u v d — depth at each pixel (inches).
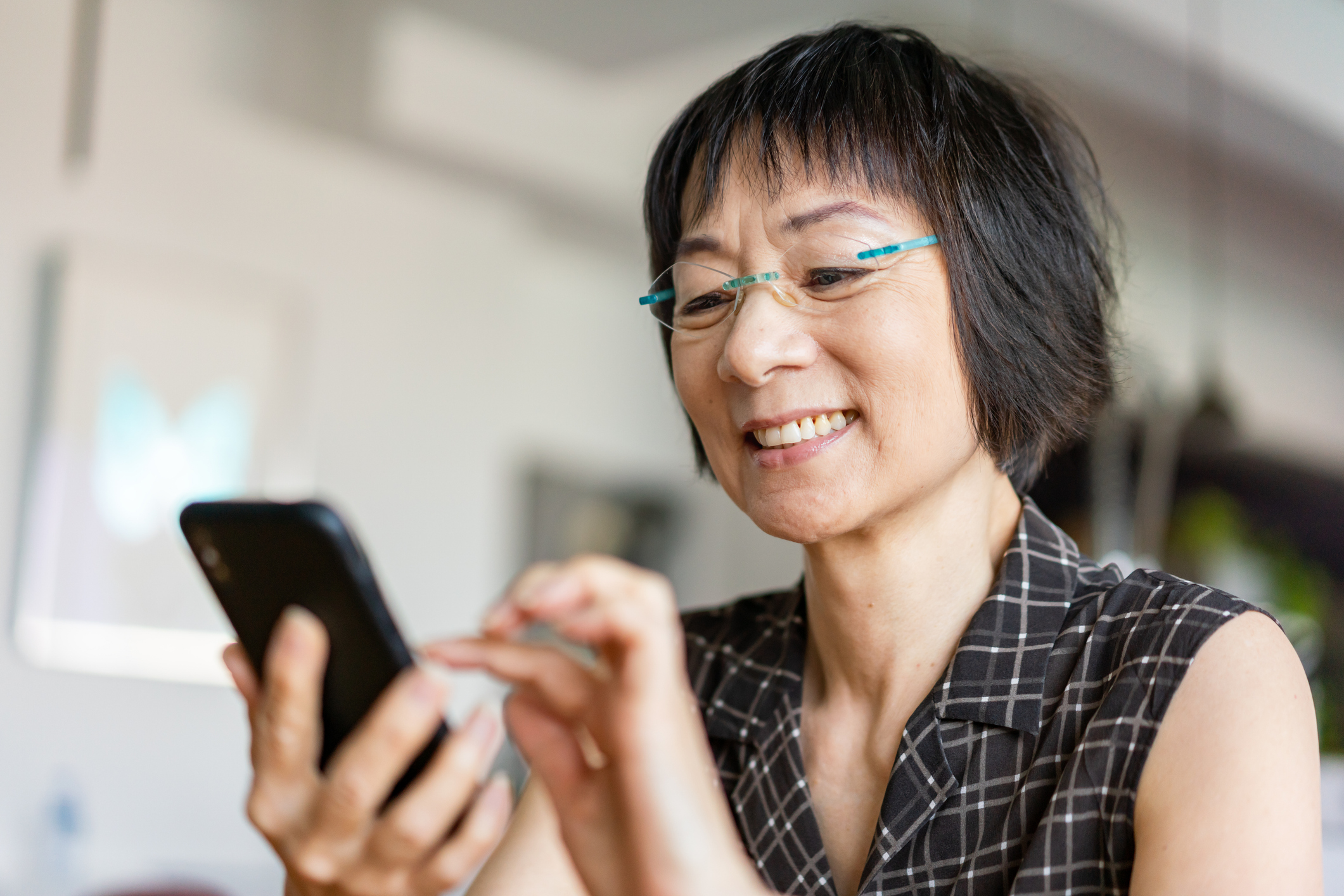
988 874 31.5
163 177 132.1
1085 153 42.7
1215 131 160.1
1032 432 35.7
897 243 33.3
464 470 160.1
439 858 21.4
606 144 174.2
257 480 137.6
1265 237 194.9
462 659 21.5
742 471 35.3
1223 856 27.0
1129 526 138.9
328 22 146.3
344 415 147.0
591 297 181.9
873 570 34.7
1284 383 217.3
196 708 130.7
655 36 147.6
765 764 36.5
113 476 126.2
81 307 124.5
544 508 171.9
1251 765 27.7
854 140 33.7
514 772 137.3
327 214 146.7
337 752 22.8
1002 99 37.9
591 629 19.7
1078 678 32.2
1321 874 27.4
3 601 119.6
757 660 38.9
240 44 138.8
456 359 160.2
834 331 33.0
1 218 121.9
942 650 35.1
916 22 130.6
